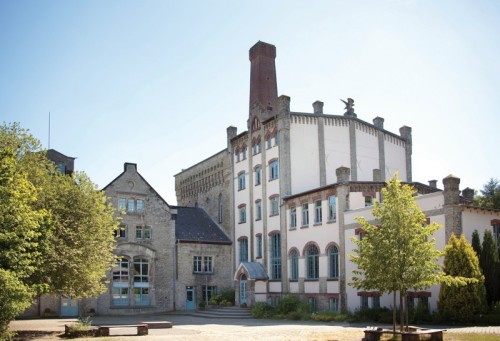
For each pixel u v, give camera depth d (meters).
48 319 42.84
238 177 56.81
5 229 20.55
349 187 41.22
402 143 56.56
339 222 40.94
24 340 25.20
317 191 43.94
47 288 24.69
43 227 24.91
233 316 44.81
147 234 51.78
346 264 39.94
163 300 51.41
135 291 50.03
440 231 33.22
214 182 61.31
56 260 27.27
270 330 29.91
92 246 29.78
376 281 23.86
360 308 37.72
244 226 54.84
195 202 65.00
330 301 41.59
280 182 48.91
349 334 26.31
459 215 32.47
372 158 53.22
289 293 46.47
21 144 29.75
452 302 29.92
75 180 30.89
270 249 50.22
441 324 30.59
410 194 24.42
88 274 29.36
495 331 25.17
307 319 39.66
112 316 47.28
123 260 49.94
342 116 51.91
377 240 24.05
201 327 33.94
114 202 50.50
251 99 61.72
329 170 50.38
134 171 52.12
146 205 52.09
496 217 34.75
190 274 53.56
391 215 24.02
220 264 55.72
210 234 57.12
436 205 33.72
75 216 29.42
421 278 23.25
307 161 49.50
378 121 55.44
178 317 45.72
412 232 23.70
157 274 51.53
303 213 45.94
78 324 28.48
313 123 50.44
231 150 58.47
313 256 44.19
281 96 49.62
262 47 62.00
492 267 31.14
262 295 49.91
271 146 51.12
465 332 24.83
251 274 49.59
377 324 33.41
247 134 55.59
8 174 21.70
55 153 51.66
